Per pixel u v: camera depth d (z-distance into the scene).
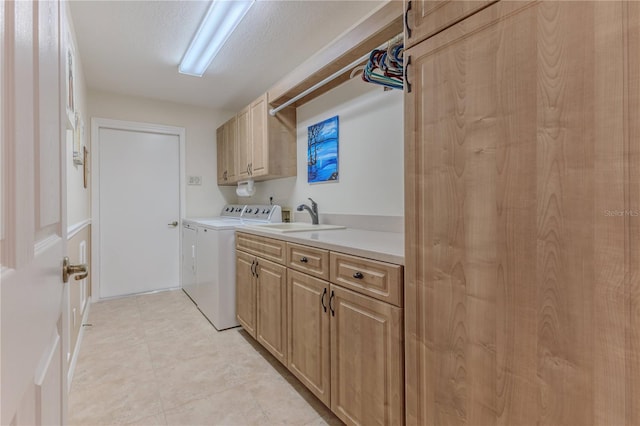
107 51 2.55
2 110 0.43
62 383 0.85
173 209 3.92
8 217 0.45
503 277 0.82
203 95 3.61
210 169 4.12
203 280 3.03
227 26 2.19
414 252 1.06
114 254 3.58
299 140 3.03
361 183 2.32
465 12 0.88
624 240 0.62
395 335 1.18
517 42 0.77
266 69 2.89
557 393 0.72
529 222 0.76
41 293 0.62
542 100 0.73
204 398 1.75
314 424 1.55
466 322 0.91
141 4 1.96
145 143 3.74
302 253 1.75
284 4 1.97
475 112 0.87
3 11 0.43
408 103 1.06
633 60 0.60
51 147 0.71
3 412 0.41
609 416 0.65
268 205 3.51
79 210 2.58
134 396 1.76
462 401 0.92
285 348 1.92
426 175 1.01
